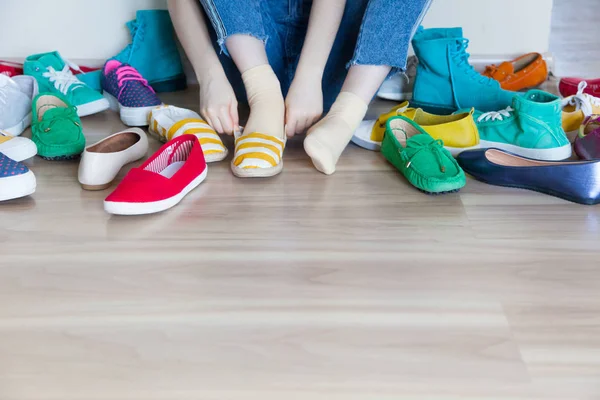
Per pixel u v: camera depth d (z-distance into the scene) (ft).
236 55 5.16
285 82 6.07
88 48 7.09
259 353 3.26
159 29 6.73
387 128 5.20
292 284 3.78
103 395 3.00
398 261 4.01
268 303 3.62
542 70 6.91
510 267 3.97
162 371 3.14
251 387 3.05
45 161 5.31
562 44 8.26
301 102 5.09
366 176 5.09
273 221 4.42
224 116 5.16
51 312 3.54
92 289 3.73
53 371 3.14
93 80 6.66
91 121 6.17
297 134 5.86
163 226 4.35
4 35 6.97
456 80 6.22
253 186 4.90
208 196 4.75
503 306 3.63
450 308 3.60
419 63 6.39
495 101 6.15
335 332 3.41
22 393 3.01
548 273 3.92
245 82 5.22
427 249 4.13
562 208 4.66
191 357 3.23
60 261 3.97
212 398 2.98
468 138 5.35
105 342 3.33
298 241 4.20
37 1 6.81
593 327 3.48
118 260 3.99
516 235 4.30
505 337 3.40
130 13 6.91
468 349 3.31
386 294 3.71
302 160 5.35
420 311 3.58
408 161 4.88
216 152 5.19
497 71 6.86
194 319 3.50
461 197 4.81
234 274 3.87
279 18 5.70
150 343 3.32
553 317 3.55
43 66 6.32
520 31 7.16
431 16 7.10
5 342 3.33
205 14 5.44
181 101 6.70
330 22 5.16
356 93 5.12
